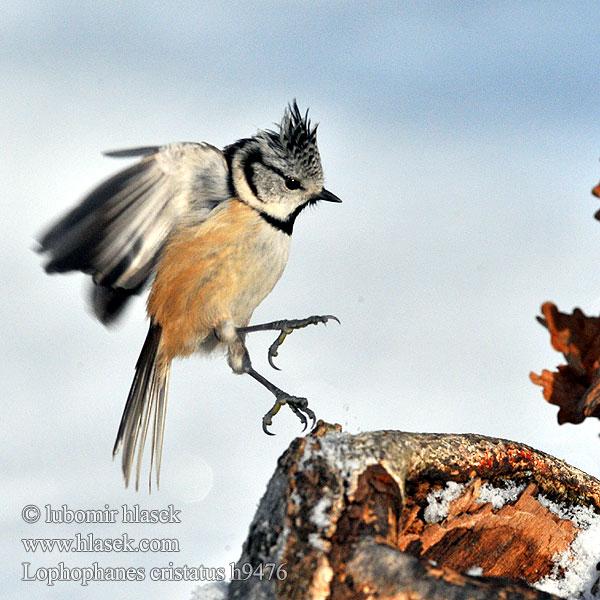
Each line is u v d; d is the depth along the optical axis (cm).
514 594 483
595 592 648
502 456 648
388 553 505
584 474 689
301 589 511
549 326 589
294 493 547
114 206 898
